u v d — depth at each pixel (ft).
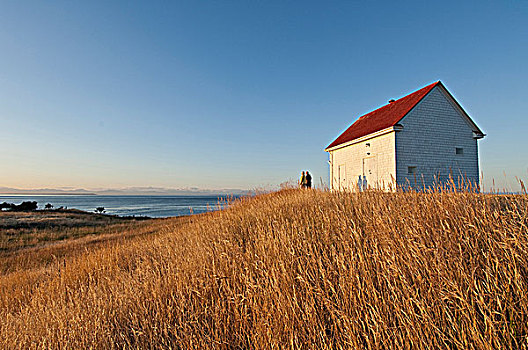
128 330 11.75
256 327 9.56
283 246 14.43
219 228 24.18
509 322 7.77
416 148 47.80
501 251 10.24
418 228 12.55
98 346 10.88
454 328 7.66
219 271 14.26
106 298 15.06
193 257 18.10
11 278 28.40
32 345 11.95
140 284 15.93
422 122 48.49
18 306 20.71
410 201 15.99
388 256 11.10
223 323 10.26
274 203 28.78
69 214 108.58
